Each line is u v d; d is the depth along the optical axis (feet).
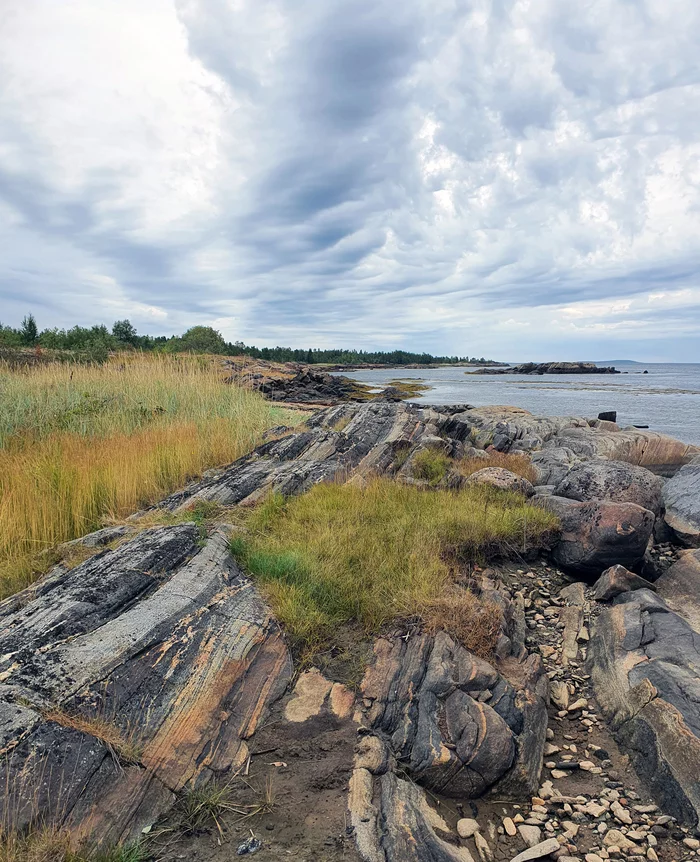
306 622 16.94
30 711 11.58
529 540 25.34
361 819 11.32
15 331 114.01
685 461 46.52
